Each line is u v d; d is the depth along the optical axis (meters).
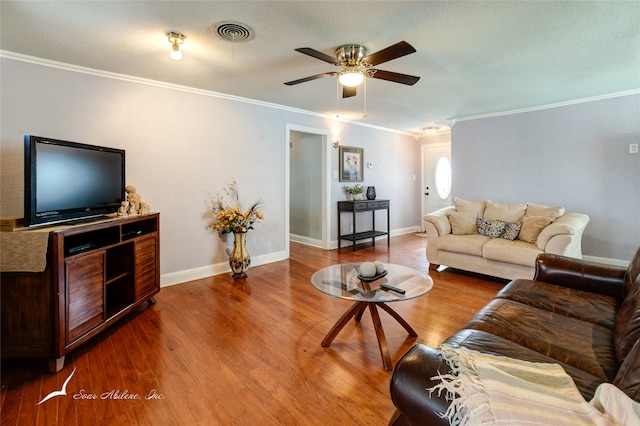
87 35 2.24
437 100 4.10
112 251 2.64
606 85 3.50
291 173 5.97
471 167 5.13
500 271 3.45
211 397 1.67
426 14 2.00
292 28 2.17
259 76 3.13
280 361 2.00
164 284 3.41
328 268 2.64
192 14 1.98
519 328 1.56
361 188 5.42
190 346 2.18
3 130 2.50
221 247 3.87
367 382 1.79
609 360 1.29
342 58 2.45
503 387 0.86
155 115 3.29
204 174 3.67
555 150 4.32
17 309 1.87
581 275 2.07
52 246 1.86
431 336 2.31
